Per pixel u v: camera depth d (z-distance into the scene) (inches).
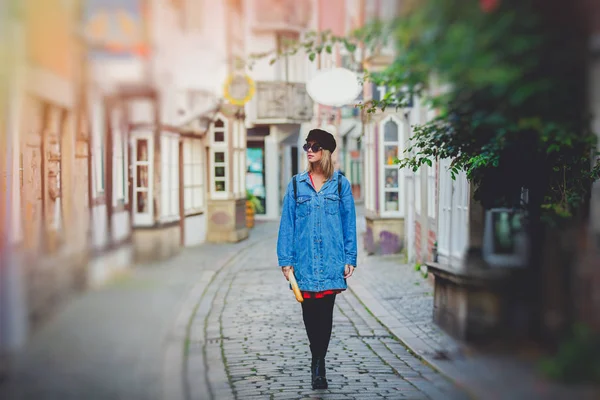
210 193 750.5
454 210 346.9
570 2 141.1
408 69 155.3
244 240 796.6
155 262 245.8
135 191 387.2
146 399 197.6
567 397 165.8
